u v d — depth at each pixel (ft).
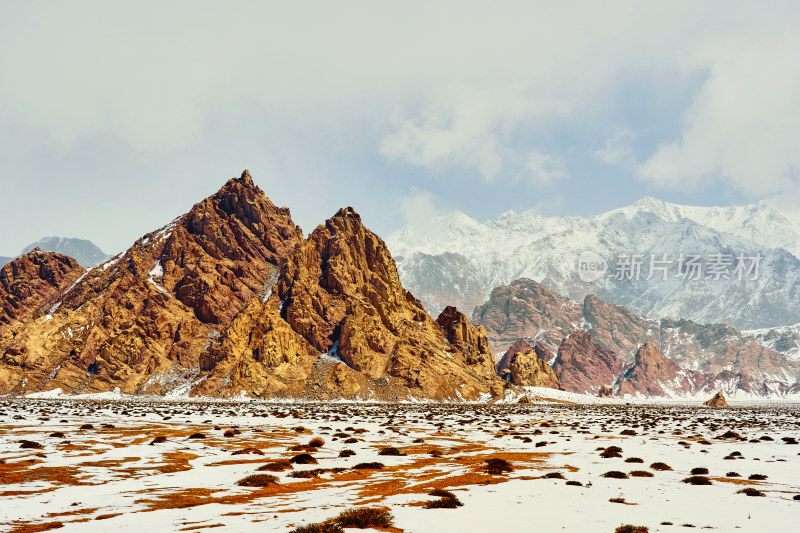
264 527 104.53
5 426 307.58
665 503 126.31
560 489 143.23
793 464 200.64
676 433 348.18
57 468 173.99
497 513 115.34
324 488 147.02
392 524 106.11
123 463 188.14
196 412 480.23
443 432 330.34
